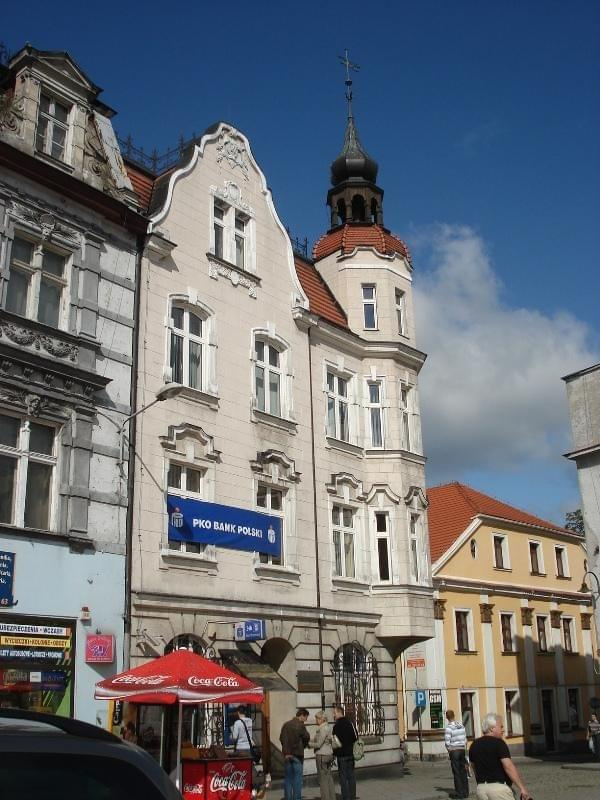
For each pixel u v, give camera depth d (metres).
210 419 20.36
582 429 28.30
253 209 23.64
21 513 15.58
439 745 31.05
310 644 21.62
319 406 24.12
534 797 18.75
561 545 41.78
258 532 20.88
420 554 25.19
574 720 38.84
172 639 17.91
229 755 15.00
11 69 18.17
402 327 27.55
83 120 18.95
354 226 28.56
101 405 17.58
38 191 17.39
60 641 15.62
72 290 17.56
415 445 26.39
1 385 15.62
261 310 22.88
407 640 24.50
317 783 20.69
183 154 22.36
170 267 20.38
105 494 17.16
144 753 4.20
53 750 3.79
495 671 35.03
